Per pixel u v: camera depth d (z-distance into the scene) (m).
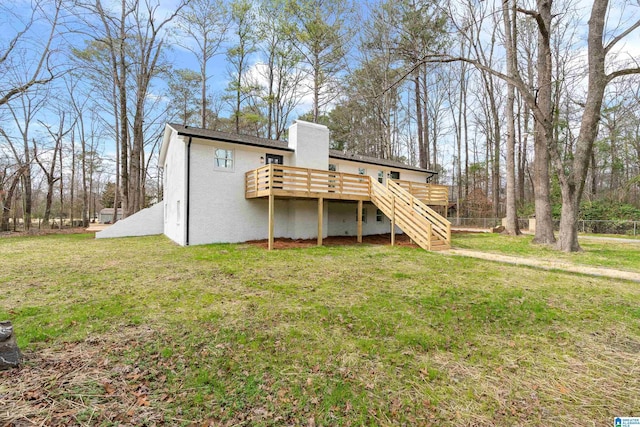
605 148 21.16
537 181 12.62
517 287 5.74
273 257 8.71
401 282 6.06
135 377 2.76
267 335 3.67
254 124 27.33
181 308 4.53
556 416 2.39
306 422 2.29
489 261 8.29
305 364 3.06
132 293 5.22
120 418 2.25
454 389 2.72
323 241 12.62
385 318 4.23
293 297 5.09
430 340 3.61
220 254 9.19
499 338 3.72
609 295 5.29
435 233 11.12
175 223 12.97
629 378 2.91
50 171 22.44
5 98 8.83
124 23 17.00
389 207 11.90
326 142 14.24
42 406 2.32
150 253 9.39
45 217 21.27
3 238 14.43
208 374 2.85
